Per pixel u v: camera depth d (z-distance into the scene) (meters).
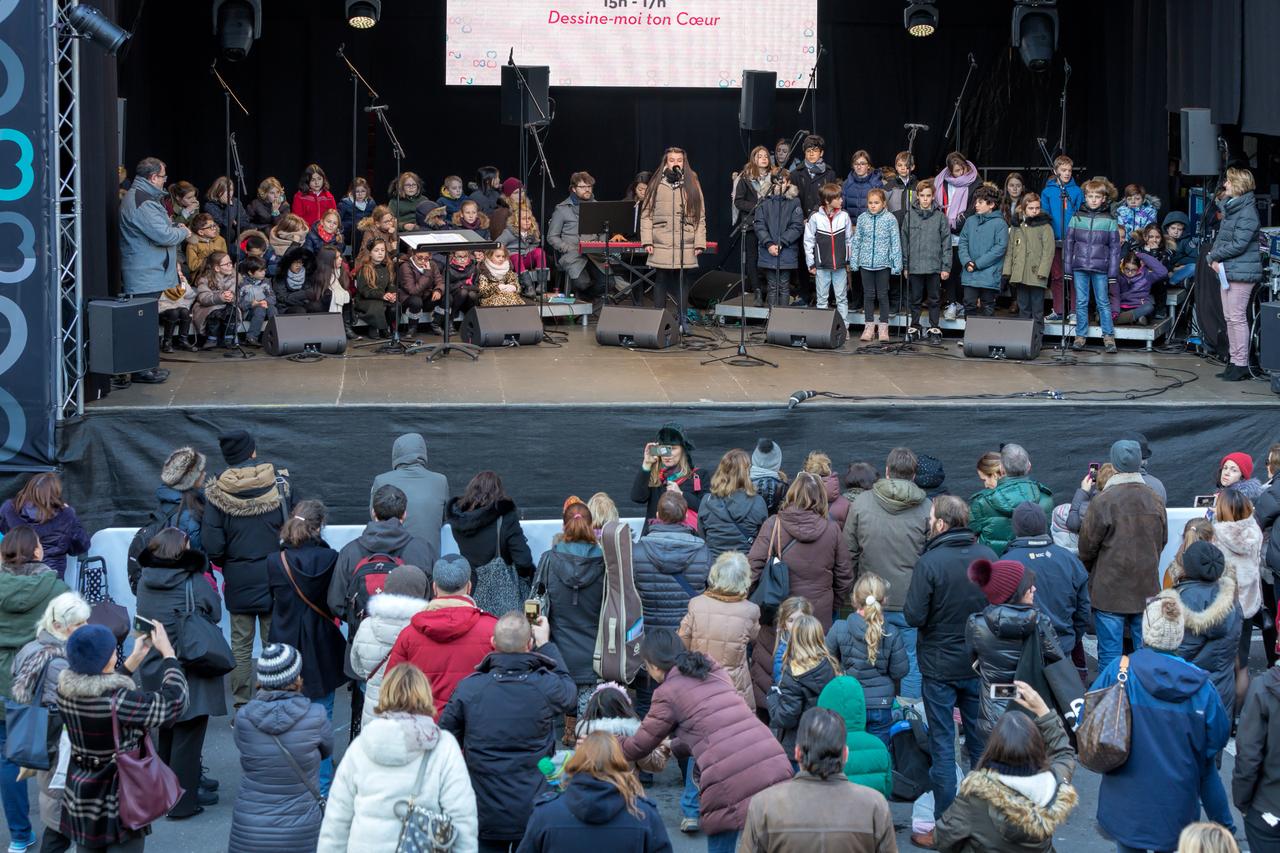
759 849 4.61
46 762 5.75
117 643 5.64
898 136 16.36
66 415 9.88
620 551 7.02
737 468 7.91
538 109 13.21
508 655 5.52
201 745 6.74
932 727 6.47
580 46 15.39
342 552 7.06
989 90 16.14
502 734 5.43
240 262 12.47
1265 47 11.55
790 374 11.73
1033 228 12.77
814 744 4.60
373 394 10.67
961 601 6.41
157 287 10.97
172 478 7.90
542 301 13.65
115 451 10.04
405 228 13.49
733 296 14.77
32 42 9.29
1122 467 7.84
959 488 10.75
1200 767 5.50
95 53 10.07
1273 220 12.91
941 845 4.84
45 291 9.52
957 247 13.87
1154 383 11.53
